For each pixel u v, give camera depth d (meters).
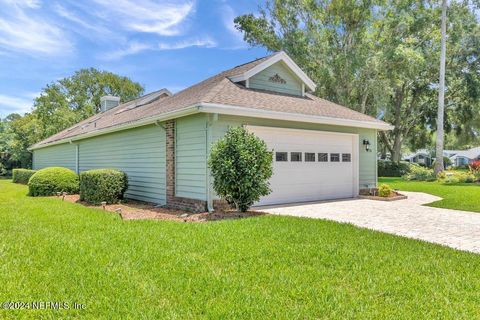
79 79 41.69
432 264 4.24
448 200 10.51
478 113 27.86
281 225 6.38
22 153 32.25
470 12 23.83
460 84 25.89
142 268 4.02
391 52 21.73
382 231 6.21
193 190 9.02
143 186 11.36
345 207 9.52
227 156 7.62
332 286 3.55
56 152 21.70
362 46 22.70
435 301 3.21
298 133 10.54
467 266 4.20
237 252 4.64
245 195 7.67
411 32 23.72
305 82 12.62
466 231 6.35
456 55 25.45
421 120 30.23
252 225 6.36
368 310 3.02
